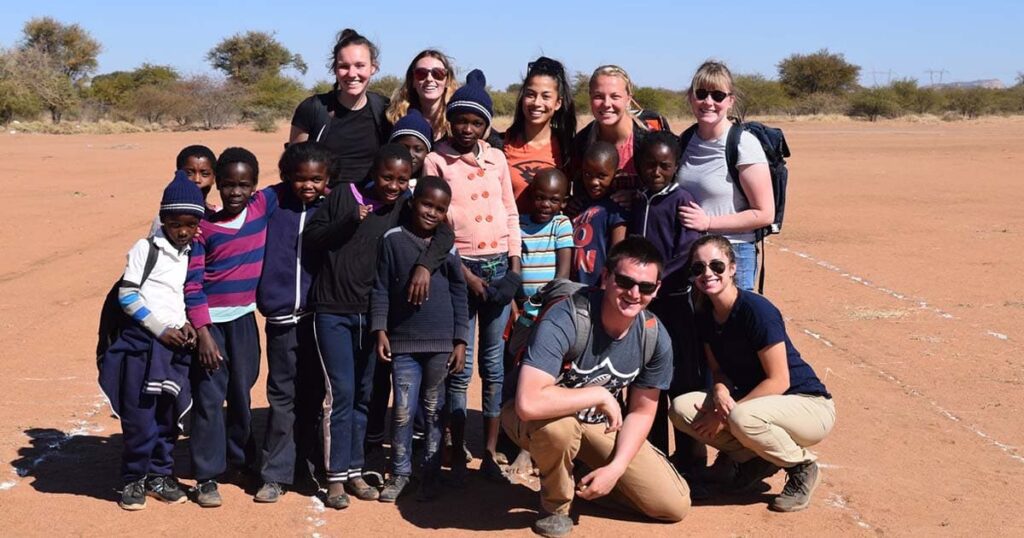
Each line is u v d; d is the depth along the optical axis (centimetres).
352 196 567
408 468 588
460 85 677
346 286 568
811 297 1155
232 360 575
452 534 543
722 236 583
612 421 525
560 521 542
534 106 645
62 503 575
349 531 543
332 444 572
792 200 2062
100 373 563
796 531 552
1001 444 696
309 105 654
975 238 1570
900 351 928
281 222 577
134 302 543
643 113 686
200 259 559
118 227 1630
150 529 541
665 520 563
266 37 10381
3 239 1505
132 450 564
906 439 704
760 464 595
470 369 623
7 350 908
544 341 525
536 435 525
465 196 607
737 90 630
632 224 621
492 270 609
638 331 539
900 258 1402
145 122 6712
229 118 6700
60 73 7531
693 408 591
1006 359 903
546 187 615
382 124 662
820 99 8500
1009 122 7206
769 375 574
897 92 8394
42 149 3544
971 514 578
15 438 684
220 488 603
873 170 2734
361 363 583
